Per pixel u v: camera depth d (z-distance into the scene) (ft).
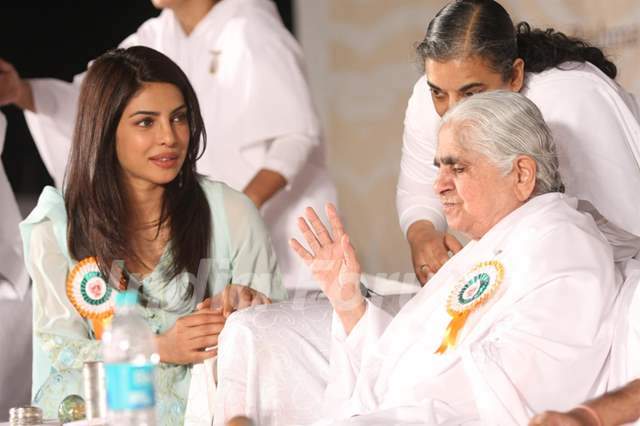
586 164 37.06
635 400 28.58
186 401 37.88
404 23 76.84
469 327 31.81
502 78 36.58
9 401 52.80
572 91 37.45
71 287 39.42
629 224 36.96
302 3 78.95
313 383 34.86
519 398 29.81
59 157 59.52
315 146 54.95
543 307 30.63
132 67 39.27
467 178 32.58
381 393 33.09
